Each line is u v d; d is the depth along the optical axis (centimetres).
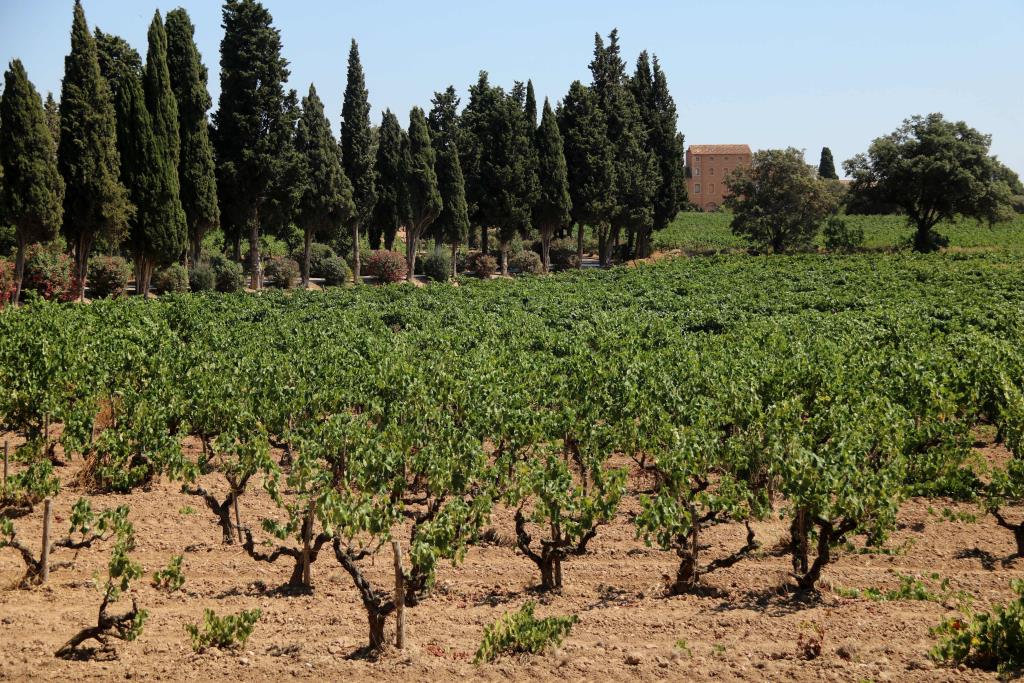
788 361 2188
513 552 1460
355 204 6856
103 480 1736
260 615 1116
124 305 3725
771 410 1655
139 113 4981
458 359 2550
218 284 5775
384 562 1398
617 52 8594
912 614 1116
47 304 3550
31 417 1916
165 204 5062
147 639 1059
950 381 2002
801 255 8100
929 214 8856
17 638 1052
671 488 1364
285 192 6009
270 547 1448
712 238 10794
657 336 3347
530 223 7512
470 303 4700
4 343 2217
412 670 956
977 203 8356
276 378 2103
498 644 1003
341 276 6619
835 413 1591
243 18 5850
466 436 1557
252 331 3256
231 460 1598
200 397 1902
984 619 949
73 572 1313
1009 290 5306
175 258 5166
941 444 1705
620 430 1766
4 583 1255
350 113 7031
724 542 1479
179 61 5509
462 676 939
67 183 4666
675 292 5666
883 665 926
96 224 4762
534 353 2839
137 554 1409
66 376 1953
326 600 1225
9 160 4347
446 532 1129
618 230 8512
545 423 1738
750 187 8844
